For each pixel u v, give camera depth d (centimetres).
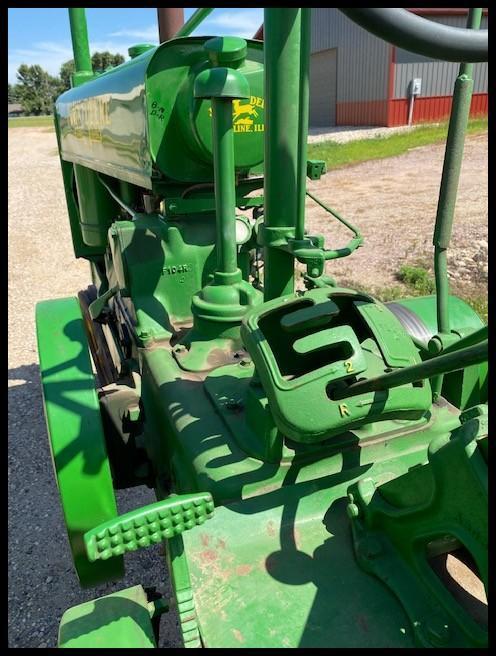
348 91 1847
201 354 218
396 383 126
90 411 174
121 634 121
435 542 134
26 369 465
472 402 221
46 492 312
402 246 683
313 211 898
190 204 255
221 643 121
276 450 158
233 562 138
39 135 2616
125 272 247
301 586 132
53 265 756
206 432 176
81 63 409
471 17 146
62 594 245
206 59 238
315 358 179
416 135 1480
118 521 113
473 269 573
